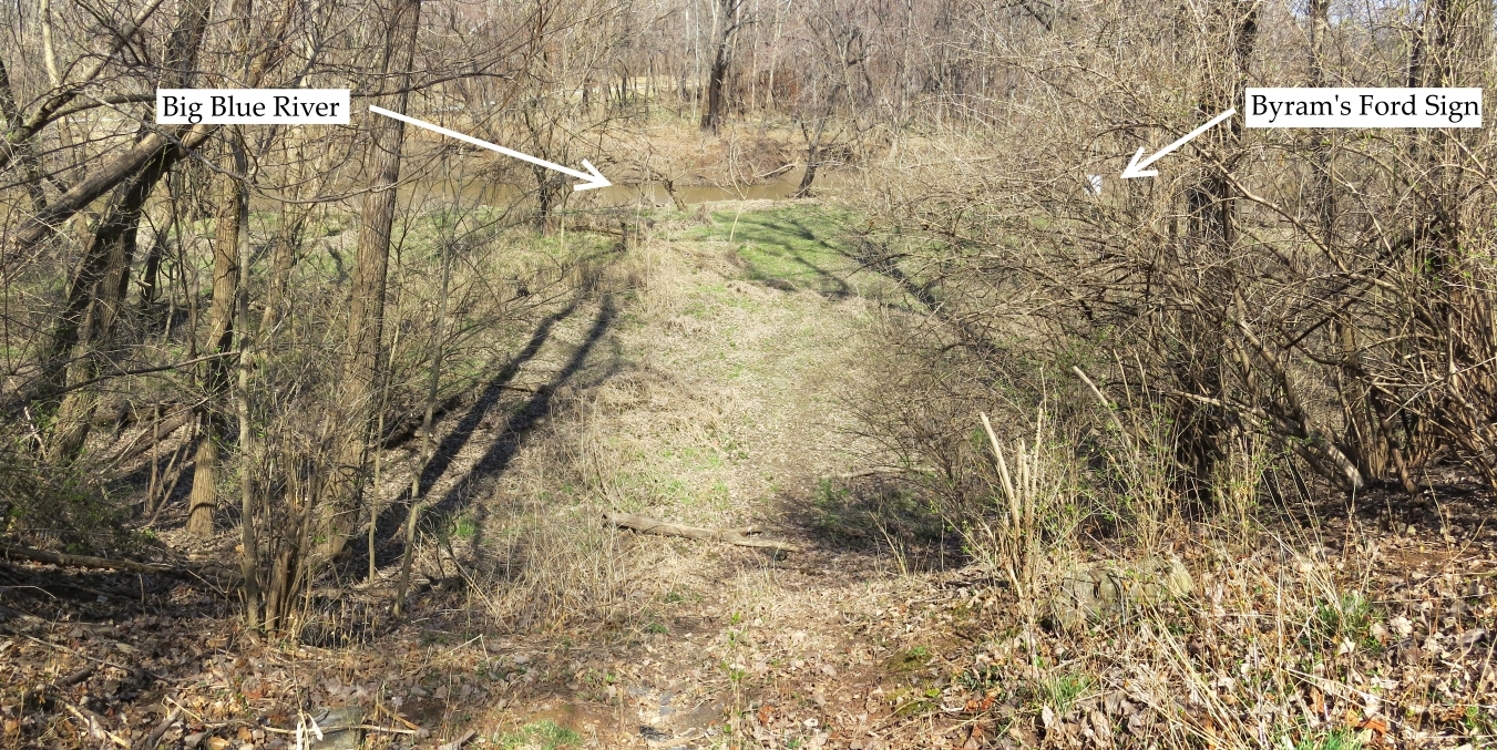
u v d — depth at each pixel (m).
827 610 9.46
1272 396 8.05
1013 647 6.63
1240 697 5.19
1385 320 7.37
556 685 7.78
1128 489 7.61
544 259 20.30
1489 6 6.50
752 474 15.01
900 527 13.24
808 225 27.55
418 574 11.19
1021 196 8.34
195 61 7.20
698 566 11.93
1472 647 5.14
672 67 47.03
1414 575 6.11
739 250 25.06
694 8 46.06
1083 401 9.18
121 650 6.93
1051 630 6.74
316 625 8.61
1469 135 6.38
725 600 10.57
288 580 8.03
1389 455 8.26
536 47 10.48
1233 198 7.60
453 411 15.88
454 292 12.25
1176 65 7.60
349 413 8.18
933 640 7.64
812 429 16.33
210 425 10.29
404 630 9.12
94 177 7.00
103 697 6.31
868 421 13.02
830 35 33.09
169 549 10.07
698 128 42.28
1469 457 7.17
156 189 10.91
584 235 22.81
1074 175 8.15
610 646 8.90
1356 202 7.19
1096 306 8.84
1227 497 7.59
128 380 9.98
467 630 9.17
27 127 6.61
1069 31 8.60
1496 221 6.32
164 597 8.68
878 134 15.81
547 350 18.17
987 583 8.34
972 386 10.76
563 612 9.84
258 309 9.34
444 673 7.80
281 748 6.23
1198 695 5.17
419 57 10.12
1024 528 7.27
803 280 23.02
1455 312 6.68
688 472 14.80
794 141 40.62
